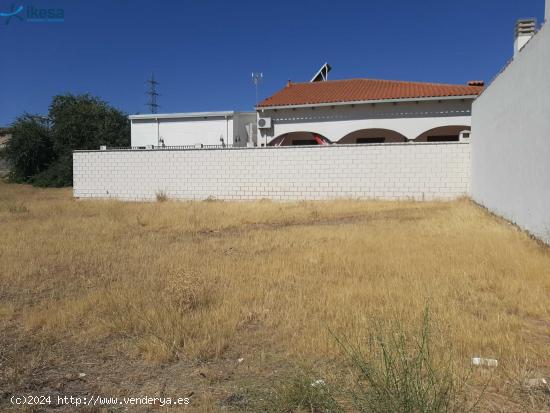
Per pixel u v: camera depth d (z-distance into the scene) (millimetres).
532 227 8258
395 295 4879
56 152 35094
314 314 4438
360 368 2945
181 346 3824
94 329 4188
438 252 6980
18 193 24266
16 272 6375
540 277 5469
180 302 4699
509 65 10195
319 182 16719
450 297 4844
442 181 15719
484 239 7918
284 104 22188
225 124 25781
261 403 2906
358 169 16359
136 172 18594
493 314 4328
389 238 8367
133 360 3643
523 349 3496
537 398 2879
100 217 12531
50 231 10148
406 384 2578
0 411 2924
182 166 18062
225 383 3223
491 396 2910
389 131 21984
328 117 22047
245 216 12562
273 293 5102
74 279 6082
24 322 4492
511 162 9898
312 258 6875
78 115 35219
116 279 6031
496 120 11469
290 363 3475
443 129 21203
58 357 3717
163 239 9141
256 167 17297
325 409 2803
